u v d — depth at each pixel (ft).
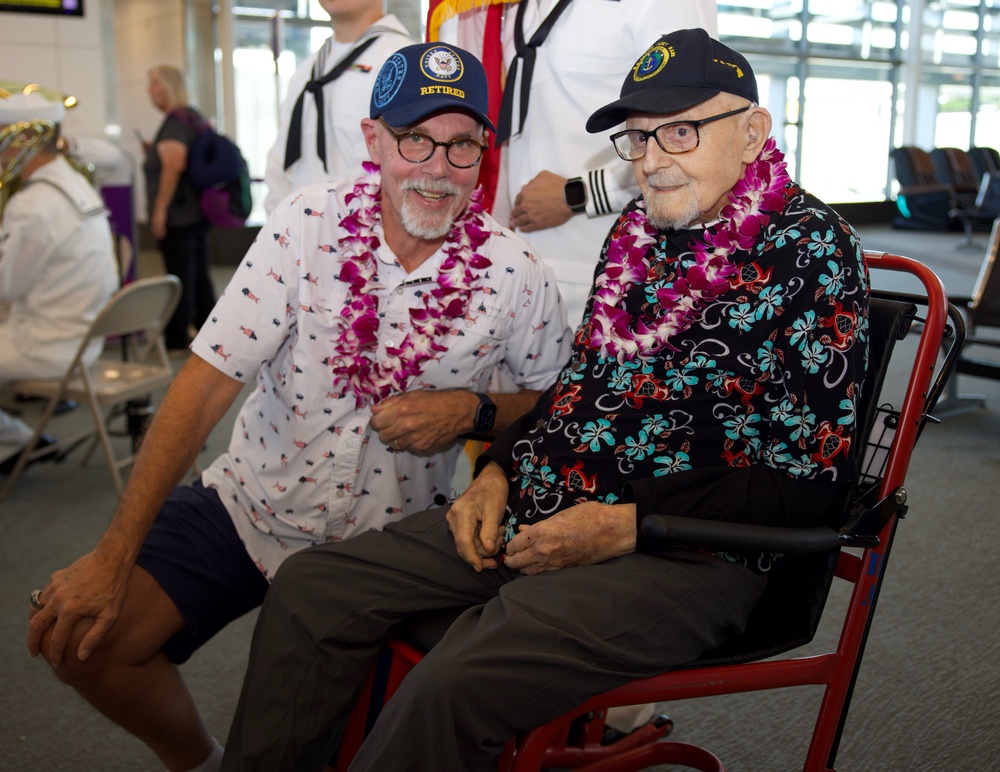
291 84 7.93
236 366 4.80
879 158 44.19
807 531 3.95
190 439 4.72
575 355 4.76
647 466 4.30
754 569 4.38
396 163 4.52
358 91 7.26
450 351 4.99
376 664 4.69
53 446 11.16
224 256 31.12
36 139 10.14
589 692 3.82
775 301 4.04
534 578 4.09
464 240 4.94
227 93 32.19
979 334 19.02
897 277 23.40
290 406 4.95
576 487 4.39
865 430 4.25
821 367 3.90
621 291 4.54
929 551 9.14
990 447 12.41
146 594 4.78
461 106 4.42
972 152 40.04
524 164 6.36
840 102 42.55
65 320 10.28
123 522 4.58
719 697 6.72
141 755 6.03
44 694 6.70
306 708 4.28
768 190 4.14
